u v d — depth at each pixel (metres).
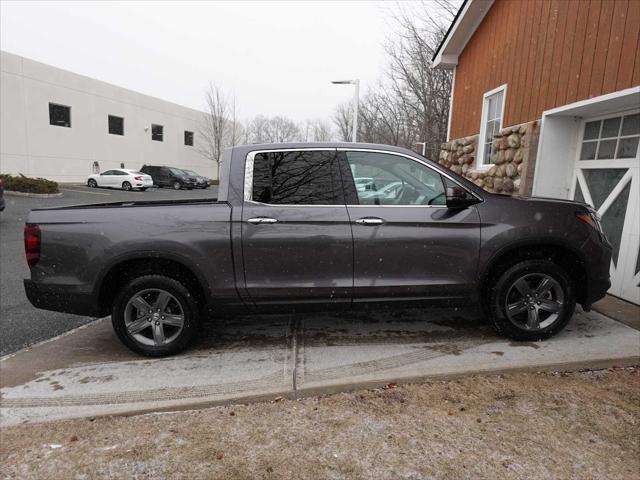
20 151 23.97
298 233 3.62
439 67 10.35
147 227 3.62
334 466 2.37
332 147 3.81
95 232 3.62
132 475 2.35
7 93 23.05
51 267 3.67
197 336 4.27
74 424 2.87
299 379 3.26
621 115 5.28
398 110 20.06
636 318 4.38
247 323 4.58
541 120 6.20
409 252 3.68
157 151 34.94
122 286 3.73
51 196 19.47
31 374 3.58
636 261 4.85
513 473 2.28
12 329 4.69
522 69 6.88
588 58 5.32
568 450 2.45
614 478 2.23
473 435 2.60
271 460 2.43
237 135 45.09
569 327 4.17
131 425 2.83
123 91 30.88
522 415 2.79
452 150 9.91
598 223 3.95
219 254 3.63
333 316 4.73
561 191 6.22
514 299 3.89
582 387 3.10
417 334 4.13
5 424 2.89
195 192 26.64
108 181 25.69
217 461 2.44
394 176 3.78
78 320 4.98
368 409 2.90
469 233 3.70
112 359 3.85
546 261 3.76
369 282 3.70
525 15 6.82
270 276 3.67
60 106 26.42
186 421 2.86
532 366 3.35
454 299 3.81
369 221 3.63
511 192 6.96
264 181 3.73
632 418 2.73
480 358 3.52
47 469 2.42
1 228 10.93
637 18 4.54
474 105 8.85
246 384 3.25
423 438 2.58
